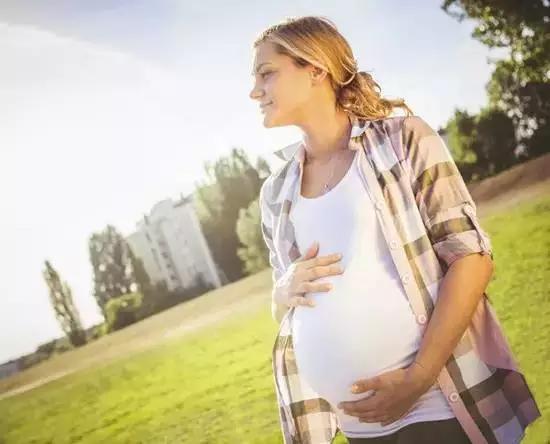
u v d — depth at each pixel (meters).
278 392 1.52
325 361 1.32
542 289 3.92
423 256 1.23
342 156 1.36
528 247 4.16
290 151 1.62
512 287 4.02
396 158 1.26
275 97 1.37
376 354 1.25
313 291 1.32
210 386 4.20
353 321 1.27
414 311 1.23
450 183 1.23
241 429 4.07
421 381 1.17
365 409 1.23
